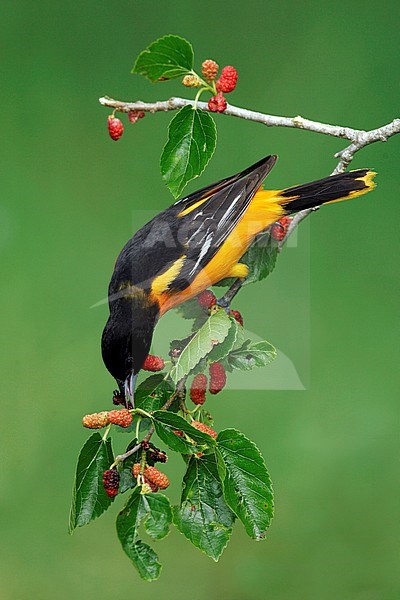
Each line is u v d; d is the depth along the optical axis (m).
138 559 5.02
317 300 12.08
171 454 10.72
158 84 12.49
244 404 11.33
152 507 5.07
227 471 5.25
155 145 12.41
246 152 12.07
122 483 5.33
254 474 5.24
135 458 5.34
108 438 5.29
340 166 6.49
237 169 11.95
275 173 12.03
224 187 6.60
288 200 6.45
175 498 10.56
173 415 5.11
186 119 5.63
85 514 5.28
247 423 11.31
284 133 12.17
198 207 6.45
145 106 5.74
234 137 12.07
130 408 5.62
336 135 6.20
